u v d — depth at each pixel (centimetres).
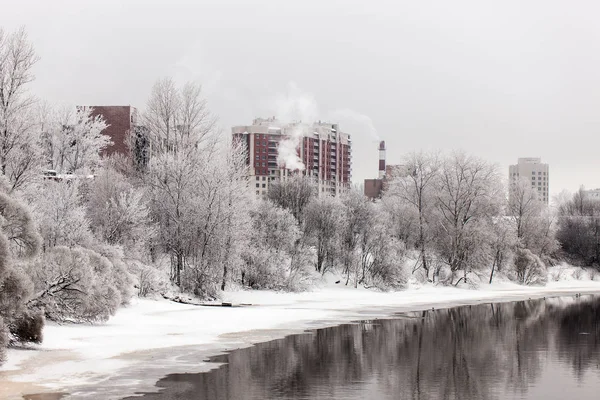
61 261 3934
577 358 3769
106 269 4484
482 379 3159
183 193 6731
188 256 6688
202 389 2816
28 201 5566
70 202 5862
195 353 3650
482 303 7394
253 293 6969
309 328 4831
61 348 3584
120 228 6406
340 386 2942
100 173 7275
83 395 2648
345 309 6312
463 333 4791
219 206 6569
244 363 3403
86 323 4406
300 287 7394
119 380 2925
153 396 2673
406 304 6994
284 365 3384
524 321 5653
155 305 5706
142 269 6053
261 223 7538
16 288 3155
